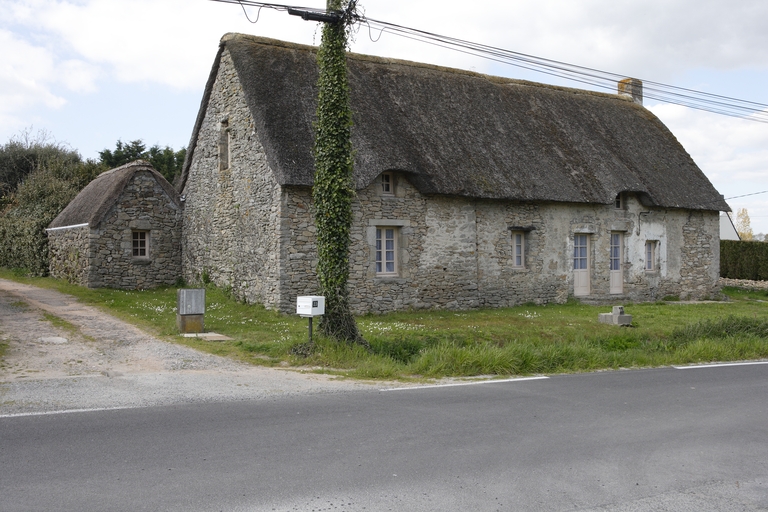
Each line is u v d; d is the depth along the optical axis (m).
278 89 16.52
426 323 15.12
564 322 16.03
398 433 6.20
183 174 21.06
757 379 9.98
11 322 12.62
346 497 4.61
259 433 6.03
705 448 6.14
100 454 5.31
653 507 4.69
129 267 19.83
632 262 21.78
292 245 15.39
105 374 8.63
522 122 20.73
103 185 21.08
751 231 67.94
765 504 4.81
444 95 19.73
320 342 10.60
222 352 10.58
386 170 16.16
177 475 4.90
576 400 8.07
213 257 18.98
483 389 8.59
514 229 19.17
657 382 9.58
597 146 21.67
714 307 20.73
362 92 17.73
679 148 24.62
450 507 4.52
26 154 38.41
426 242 17.34
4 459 5.14
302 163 15.20
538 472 5.29
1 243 26.02
